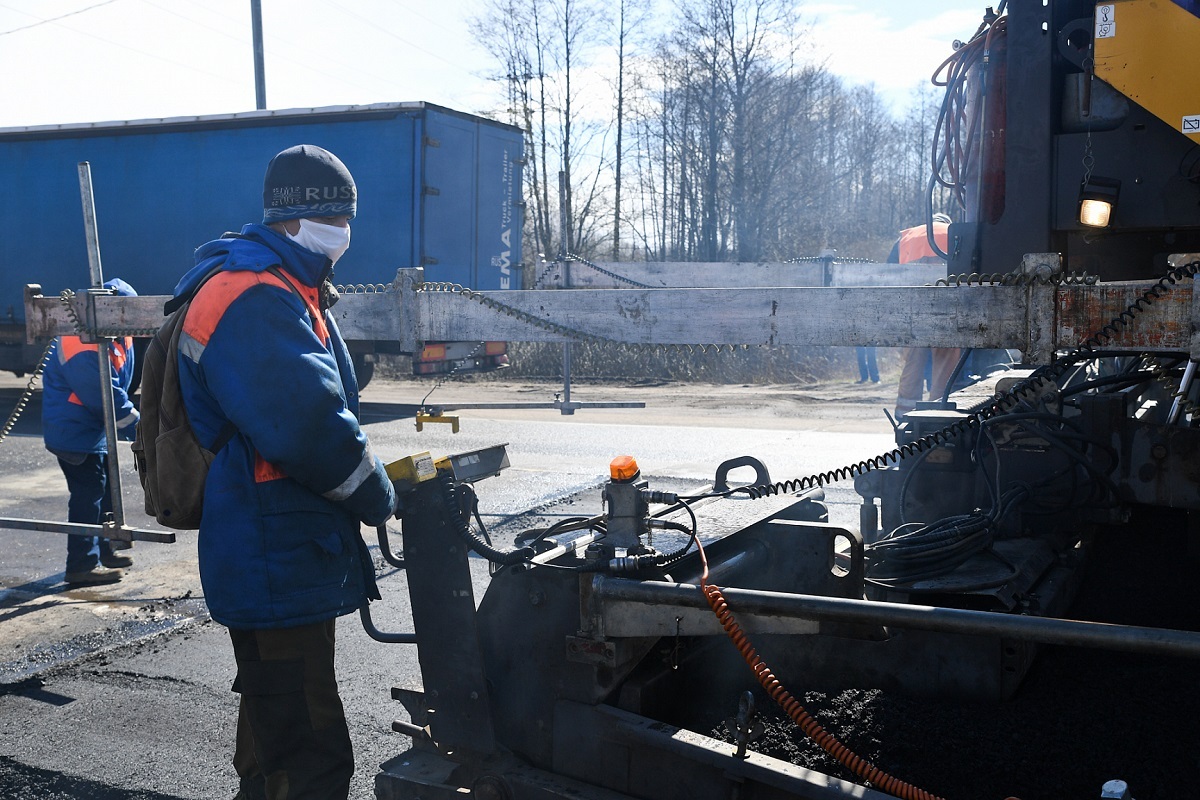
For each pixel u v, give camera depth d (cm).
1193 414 342
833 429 1073
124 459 942
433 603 250
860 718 278
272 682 228
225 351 222
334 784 238
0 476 902
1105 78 330
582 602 239
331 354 238
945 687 287
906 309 252
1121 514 362
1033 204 357
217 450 229
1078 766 249
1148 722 270
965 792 242
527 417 1264
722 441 994
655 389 1650
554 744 246
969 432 370
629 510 248
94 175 1409
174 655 423
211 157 1345
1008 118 359
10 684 392
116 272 1409
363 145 1269
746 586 304
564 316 298
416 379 1950
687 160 2980
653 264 808
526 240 2561
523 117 3006
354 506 231
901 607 201
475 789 243
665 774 229
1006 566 314
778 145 2897
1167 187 332
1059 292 234
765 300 269
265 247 236
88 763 327
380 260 1272
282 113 1294
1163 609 352
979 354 789
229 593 224
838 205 3716
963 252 376
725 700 294
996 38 366
